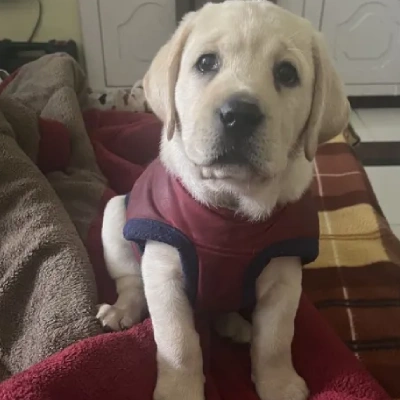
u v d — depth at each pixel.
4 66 0.92
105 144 0.59
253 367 0.35
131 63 0.96
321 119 0.33
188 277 0.33
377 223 0.52
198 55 0.31
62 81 0.58
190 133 0.30
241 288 0.33
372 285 0.45
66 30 0.96
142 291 0.39
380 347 0.40
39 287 0.36
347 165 0.60
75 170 0.52
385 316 0.42
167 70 0.33
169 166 0.34
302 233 0.33
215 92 0.29
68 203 0.48
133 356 0.32
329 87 0.33
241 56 0.30
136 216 0.34
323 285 0.45
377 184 0.75
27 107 0.51
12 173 0.42
